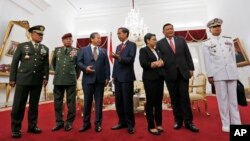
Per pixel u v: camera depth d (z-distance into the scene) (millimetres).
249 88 6312
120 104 3004
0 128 3049
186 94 2844
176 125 2883
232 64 2742
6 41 5895
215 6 8984
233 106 2711
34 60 2791
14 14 6539
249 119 3365
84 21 11328
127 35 3039
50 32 8734
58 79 2996
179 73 2875
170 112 4434
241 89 2732
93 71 2854
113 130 2904
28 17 7297
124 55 2885
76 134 2699
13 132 2568
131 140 2385
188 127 2807
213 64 2811
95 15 11172
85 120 2898
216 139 2330
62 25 9883
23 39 6551
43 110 4887
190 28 9992
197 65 9672
